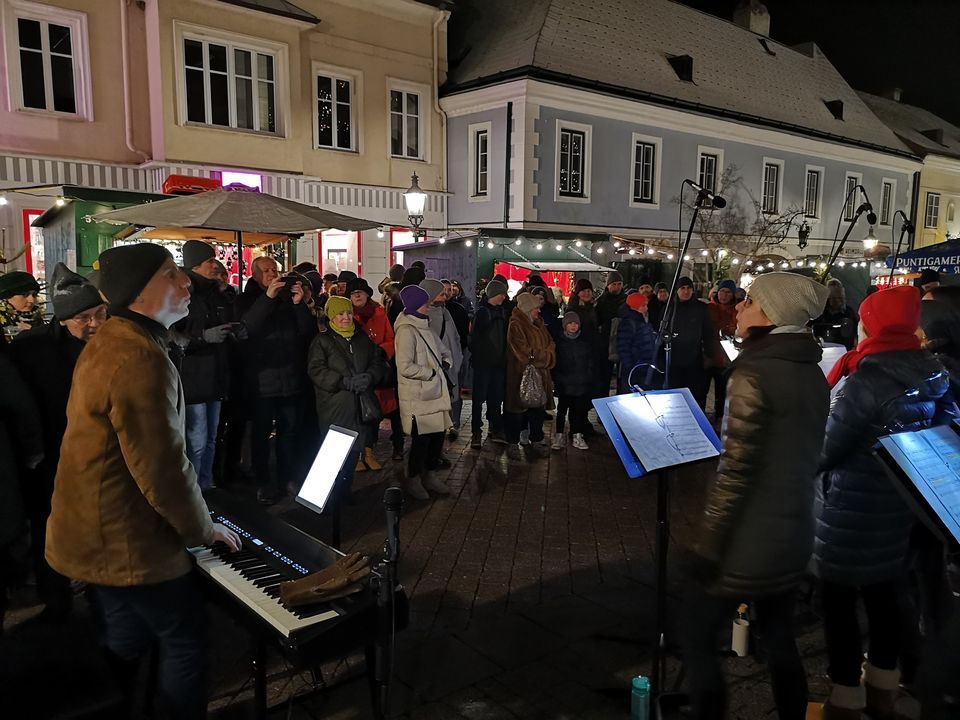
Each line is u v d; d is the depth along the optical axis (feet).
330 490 9.88
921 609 10.53
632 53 58.49
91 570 6.99
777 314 7.54
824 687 10.16
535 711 9.43
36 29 35.58
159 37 37.22
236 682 10.07
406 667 10.43
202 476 16.34
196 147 38.96
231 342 17.07
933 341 12.09
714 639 7.89
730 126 61.62
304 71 43.80
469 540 15.35
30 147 35.55
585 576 13.62
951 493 7.42
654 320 29.22
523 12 55.47
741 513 7.52
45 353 11.41
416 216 33.55
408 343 17.42
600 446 23.88
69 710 7.72
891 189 81.25
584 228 53.01
